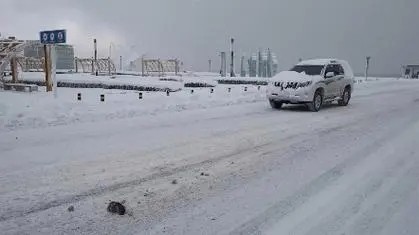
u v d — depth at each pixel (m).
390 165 6.61
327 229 4.14
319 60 15.84
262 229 4.13
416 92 25.27
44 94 19.73
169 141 8.41
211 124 10.80
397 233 4.06
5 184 5.41
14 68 25.56
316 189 5.36
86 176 5.84
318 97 14.45
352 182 5.68
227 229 4.12
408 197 5.08
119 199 4.94
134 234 3.99
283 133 9.55
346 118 12.38
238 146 8.01
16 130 9.36
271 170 6.27
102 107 13.32
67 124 10.41
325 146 8.09
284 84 14.41
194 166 6.47
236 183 5.61
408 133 9.64
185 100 16.28
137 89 25.64
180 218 4.39
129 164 6.53
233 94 19.95
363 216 4.48
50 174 5.91
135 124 10.63
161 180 5.71
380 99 19.78
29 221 4.26
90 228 4.11
